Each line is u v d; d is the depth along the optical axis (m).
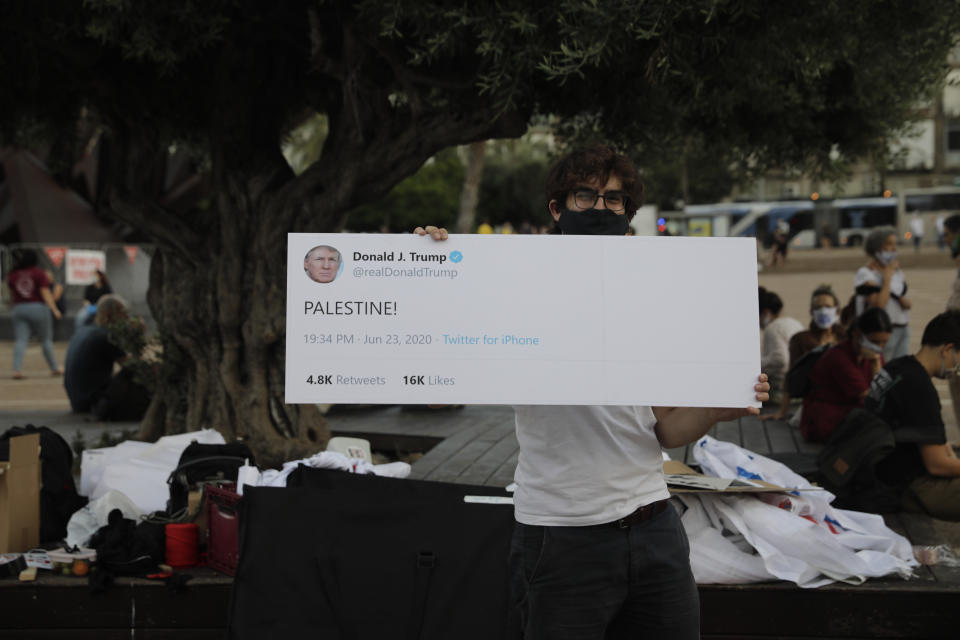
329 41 5.99
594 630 2.04
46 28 5.45
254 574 3.29
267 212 6.05
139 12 4.74
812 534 3.50
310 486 3.97
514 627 3.16
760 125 6.92
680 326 2.10
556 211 2.28
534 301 2.10
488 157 46.22
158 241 6.33
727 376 2.09
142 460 4.83
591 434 2.06
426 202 38.31
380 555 3.26
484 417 8.08
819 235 41.91
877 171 7.87
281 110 6.59
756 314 2.10
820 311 7.43
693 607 2.11
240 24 6.00
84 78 6.20
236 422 6.11
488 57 4.70
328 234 2.10
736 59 4.70
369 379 2.08
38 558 3.85
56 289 16.75
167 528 3.86
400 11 4.41
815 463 4.89
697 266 2.11
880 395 4.54
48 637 3.70
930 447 4.34
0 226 22.77
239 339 6.20
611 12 3.93
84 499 4.70
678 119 6.95
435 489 3.90
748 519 3.57
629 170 2.19
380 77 5.82
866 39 5.29
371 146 5.78
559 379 2.08
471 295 2.10
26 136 7.76
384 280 2.10
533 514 2.09
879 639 3.39
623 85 5.94
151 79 6.41
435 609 3.21
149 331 15.34
